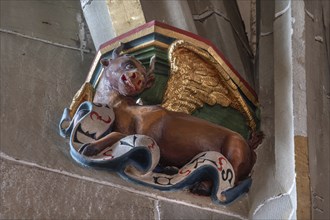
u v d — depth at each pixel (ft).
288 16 10.29
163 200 9.00
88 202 8.74
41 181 8.75
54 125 9.51
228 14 11.02
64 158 9.06
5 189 8.55
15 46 10.16
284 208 9.01
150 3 10.00
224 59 9.67
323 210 8.98
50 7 10.94
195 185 9.09
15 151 8.96
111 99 9.21
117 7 9.90
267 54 10.55
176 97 9.39
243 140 9.27
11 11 10.57
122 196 8.88
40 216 8.48
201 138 9.10
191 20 10.25
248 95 9.83
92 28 10.37
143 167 8.82
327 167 9.46
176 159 9.05
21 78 9.84
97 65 9.74
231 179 9.08
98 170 8.97
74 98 9.51
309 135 9.37
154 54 9.45
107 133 9.00
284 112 9.60
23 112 9.48
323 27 10.71
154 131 8.99
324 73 10.39
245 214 9.32
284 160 9.30
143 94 9.39
